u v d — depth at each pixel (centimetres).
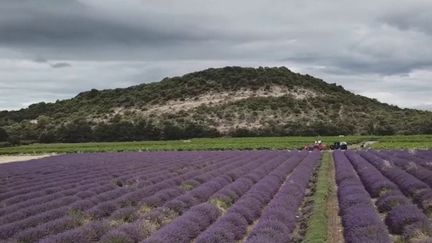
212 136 13325
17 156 8931
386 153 5788
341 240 1941
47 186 3584
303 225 2112
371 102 19762
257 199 2608
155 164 5262
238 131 13500
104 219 2239
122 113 17362
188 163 5244
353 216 2056
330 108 16675
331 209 2605
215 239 1780
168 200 2828
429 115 15462
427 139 9262
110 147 9856
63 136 13575
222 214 2411
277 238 1747
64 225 2080
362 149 7619
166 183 3388
